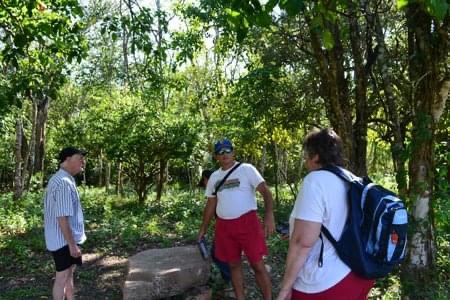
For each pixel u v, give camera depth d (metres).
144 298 5.60
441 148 6.82
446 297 5.32
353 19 6.39
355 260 2.73
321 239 2.82
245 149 15.16
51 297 6.43
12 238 9.73
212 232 10.69
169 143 15.66
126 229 10.66
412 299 5.38
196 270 5.98
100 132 16.27
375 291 5.93
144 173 16.31
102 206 15.27
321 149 2.94
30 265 7.93
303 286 2.87
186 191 22.44
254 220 5.27
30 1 6.68
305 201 2.81
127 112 15.80
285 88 10.73
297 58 10.43
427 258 5.52
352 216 2.77
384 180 13.52
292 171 21.59
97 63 20.81
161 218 13.40
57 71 8.26
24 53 7.17
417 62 5.42
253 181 5.27
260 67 11.52
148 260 6.36
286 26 9.57
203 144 16.42
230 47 11.57
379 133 7.78
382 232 2.68
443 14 2.97
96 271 7.76
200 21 10.71
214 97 16.56
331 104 6.42
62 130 18.81
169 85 11.16
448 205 6.05
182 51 10.08
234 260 5.34
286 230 5.59
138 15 7.34
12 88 7.55
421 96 5.38
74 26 7.64
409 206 5.52
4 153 24.47
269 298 5.32
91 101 26.73
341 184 2.85
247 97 10.91
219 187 5.33
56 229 4.94
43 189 19.86
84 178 26.08
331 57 6.40
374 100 8.08
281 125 11.43
